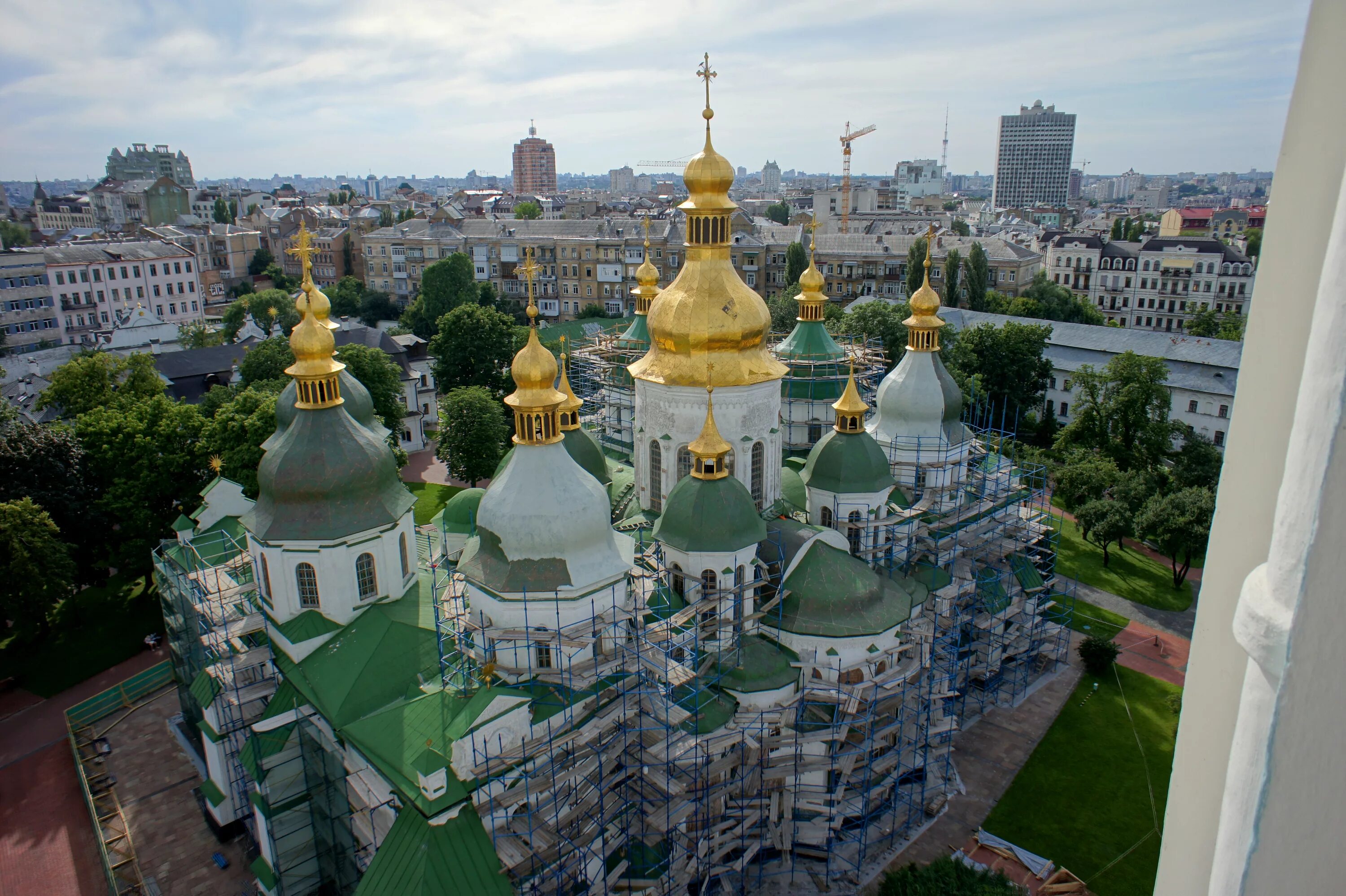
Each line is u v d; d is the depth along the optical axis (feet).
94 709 201.67
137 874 155.84
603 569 133.28
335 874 145.07
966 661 193.57
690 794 137.49
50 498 217.97
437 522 214.07
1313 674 16.49
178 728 194.70
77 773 182.70
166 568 190.29
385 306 583.17
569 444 183.52
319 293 196.34
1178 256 556.10
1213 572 22.81
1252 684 18.38
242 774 160.56
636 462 169.27
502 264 604.49
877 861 153.58
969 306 457.27
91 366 299.79
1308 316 19.83
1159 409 303.89
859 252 552.00
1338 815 17.52
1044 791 170.19
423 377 390.83
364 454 152.05
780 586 153.07
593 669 130.52
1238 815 18.47
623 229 586.86
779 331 409.08
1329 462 15.37
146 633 231.09
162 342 429.79
